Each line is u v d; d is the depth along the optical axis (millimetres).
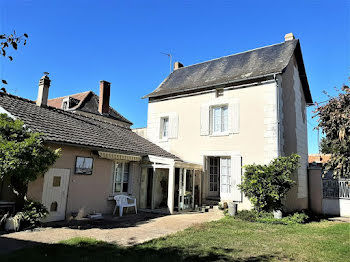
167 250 6023
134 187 12828
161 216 11219
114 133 13664
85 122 12914
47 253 5453
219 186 14539
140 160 13086
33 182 8414
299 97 16000
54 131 9648
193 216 11344
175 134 15828
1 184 8984
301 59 15719
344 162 8367
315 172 15031
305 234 8172
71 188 9742
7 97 10633
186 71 18328
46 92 11953
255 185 11109
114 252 5719
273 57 14344
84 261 5031
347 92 8578
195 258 5500
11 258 5047
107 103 25531
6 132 7957
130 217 10750
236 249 6281
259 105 12906
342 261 5543
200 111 15023
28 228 7781
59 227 8164
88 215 9945
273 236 7789
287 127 13367
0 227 7559
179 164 12438
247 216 10758
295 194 13055
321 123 9109
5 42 3609
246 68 14617
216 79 15062
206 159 14656
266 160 12266
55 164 9203
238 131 13375
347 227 9414
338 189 14102
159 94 16734
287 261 5504
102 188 11086
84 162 10320
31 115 10047
